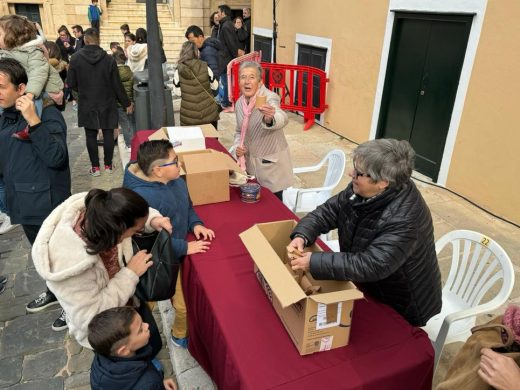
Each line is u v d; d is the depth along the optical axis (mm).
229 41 8133
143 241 2018
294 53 8180
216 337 1775
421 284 1846
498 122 4184
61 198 2799
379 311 1843
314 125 7578
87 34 4805
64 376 2562
